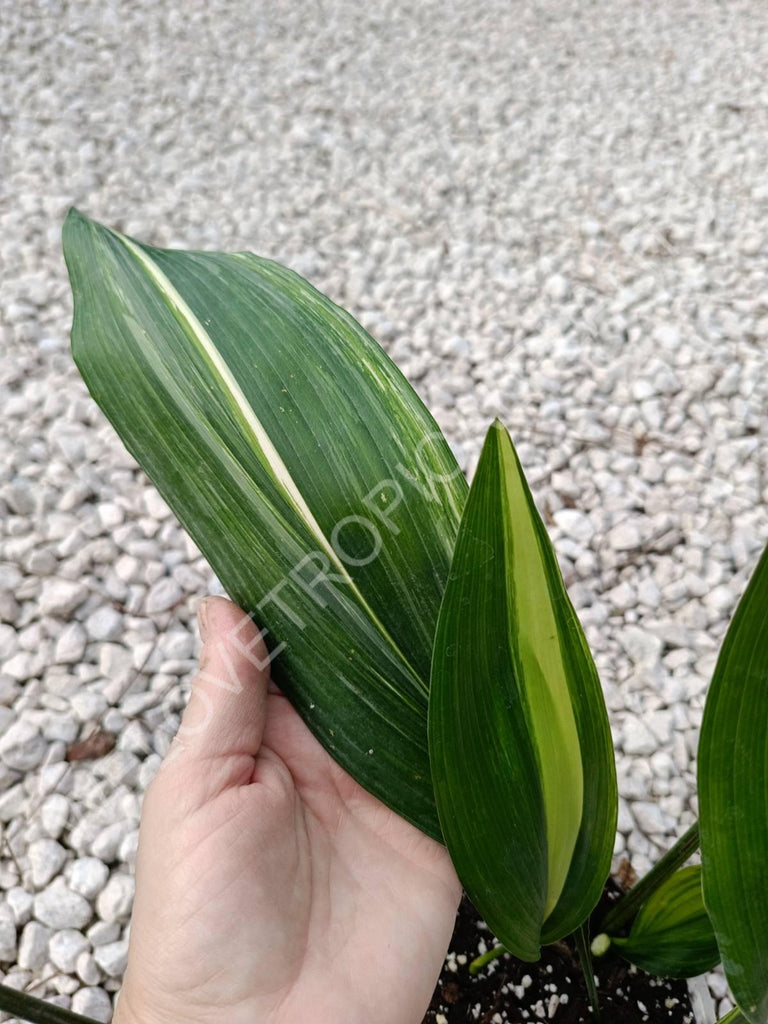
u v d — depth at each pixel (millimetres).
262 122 667
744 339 534
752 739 168
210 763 221
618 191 616
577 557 441
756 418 494
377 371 231
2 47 693
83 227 244
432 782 200
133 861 344
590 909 231
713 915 173
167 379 221
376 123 673
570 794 218
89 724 379
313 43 740
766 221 594
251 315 233
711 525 452
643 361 523
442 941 242
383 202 614
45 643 401
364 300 549
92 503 456
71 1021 198
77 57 696
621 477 477
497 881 213
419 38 756
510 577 193
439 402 501
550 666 203
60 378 497
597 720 210
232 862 211
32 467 457
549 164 644
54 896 337
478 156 647
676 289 560
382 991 226
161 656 399
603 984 309
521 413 498
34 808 360
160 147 639
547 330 538
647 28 770
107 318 227
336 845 247
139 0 758
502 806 209
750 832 172
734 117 678
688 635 420
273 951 215
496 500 183
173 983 209
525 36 761
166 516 449
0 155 617
